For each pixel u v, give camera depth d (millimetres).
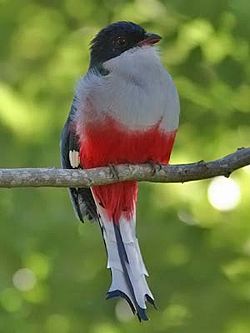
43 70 16422
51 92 16234
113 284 10125
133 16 15578
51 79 16297
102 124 10359
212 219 15469
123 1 15727
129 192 10438
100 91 10422
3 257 15492
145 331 15078
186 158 15406
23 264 15500
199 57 15117
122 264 10305
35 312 15375
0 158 15961
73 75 16156
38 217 15820
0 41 16562
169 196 15625
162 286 15141
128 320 15445
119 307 15625
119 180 10148
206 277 15031
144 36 10797
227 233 15336
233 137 15344
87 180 9992
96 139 10383
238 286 14844
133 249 10398
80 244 15828
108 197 10438
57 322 15398
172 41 15203
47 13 16531
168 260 15312
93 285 15688
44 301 15461
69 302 15531
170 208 15570
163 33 15234
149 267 15305
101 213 10508
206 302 14812
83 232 15867
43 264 15688
